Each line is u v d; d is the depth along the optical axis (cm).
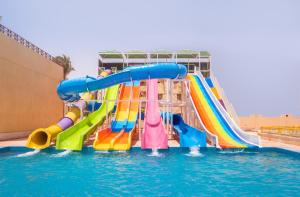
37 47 2081
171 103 1598
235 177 759
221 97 2095
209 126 1382
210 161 999
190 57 3200
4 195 595
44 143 1294
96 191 625
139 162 973
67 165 920
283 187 661
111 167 888
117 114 1709
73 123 1530
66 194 602
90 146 1238
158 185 676
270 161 1003
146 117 1448
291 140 1320
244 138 1323
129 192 617
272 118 2716
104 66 3269
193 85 1769
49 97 2259
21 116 1808
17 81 1762
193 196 589
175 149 1222
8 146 1276
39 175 781
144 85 2861
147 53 3133
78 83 1484
